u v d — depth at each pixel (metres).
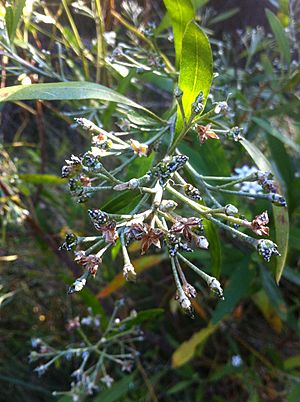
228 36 0.32
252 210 0.24
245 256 0.24
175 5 0.16
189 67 0.14
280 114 0.27
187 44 0.13
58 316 0.35
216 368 0.31
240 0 0.36
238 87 0.28
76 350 0.23
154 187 0.14
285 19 0.28
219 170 0.20
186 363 0.30
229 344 0.32
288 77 0.27
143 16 0.29
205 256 0.25
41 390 0.32
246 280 0.24
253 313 0.33
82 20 0.27
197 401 0.30
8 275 0.34
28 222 0.28
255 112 0.27
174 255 0.12
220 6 0.36
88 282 0.31
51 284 0.34
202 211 0.13
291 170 0.23
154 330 0.34
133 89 0.27
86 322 0.24
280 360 0.29
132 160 0.15
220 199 0.23
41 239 0.30
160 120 0.16
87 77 0.23
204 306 0.31
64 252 0.29
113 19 0.27
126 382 0.25
